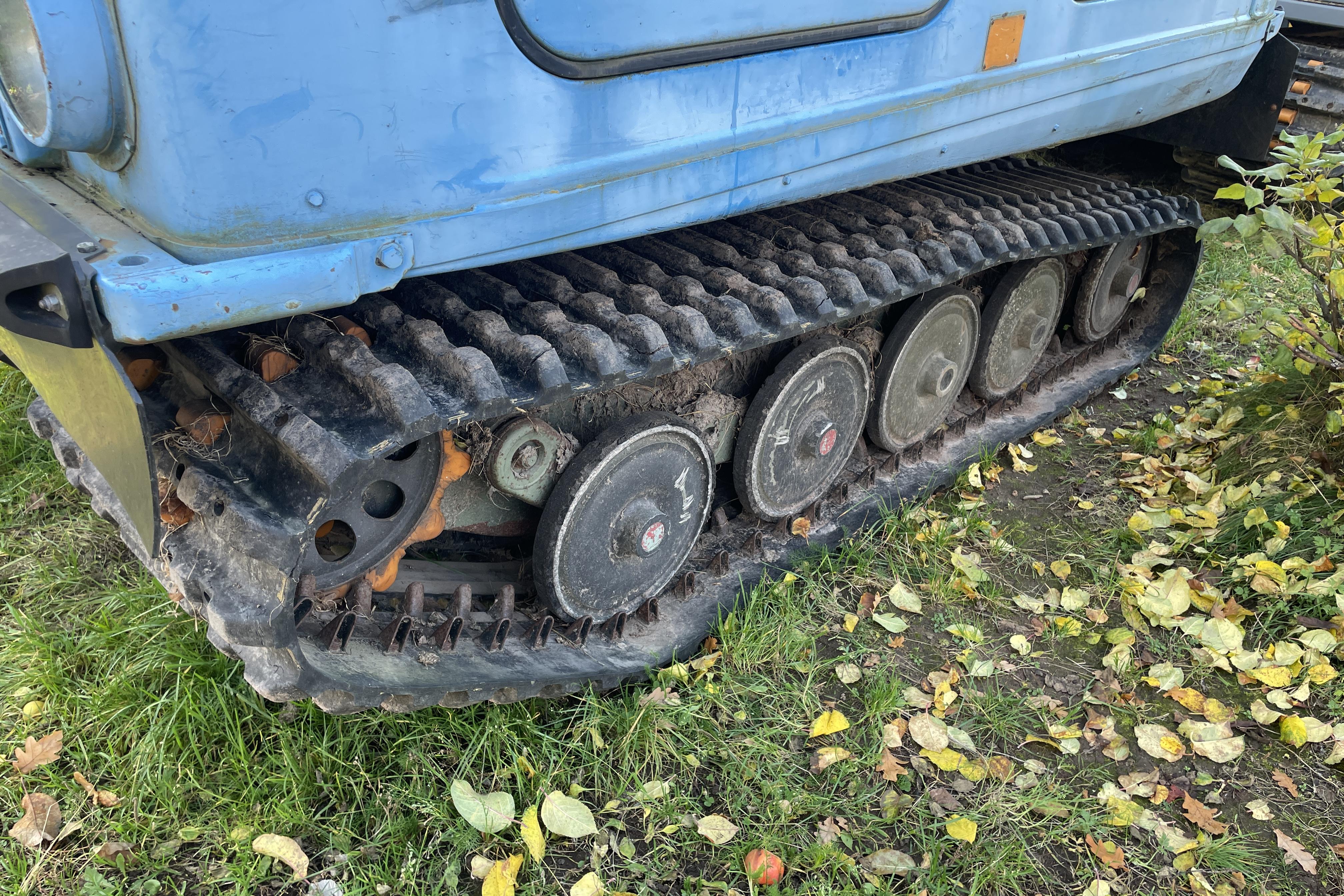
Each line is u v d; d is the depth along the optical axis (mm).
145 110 1411
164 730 2354
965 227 2961
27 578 2904
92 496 2549
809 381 2949
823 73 2178
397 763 2371
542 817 2227
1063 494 3812
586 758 2424
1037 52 2689
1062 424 4316
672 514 2746
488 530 2525
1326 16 5125
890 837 2363
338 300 1597
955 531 3451
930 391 3502
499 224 1756
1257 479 3656
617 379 2000
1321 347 3793
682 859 2256
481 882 2156
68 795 2270
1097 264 4109
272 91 1444
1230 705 2875
